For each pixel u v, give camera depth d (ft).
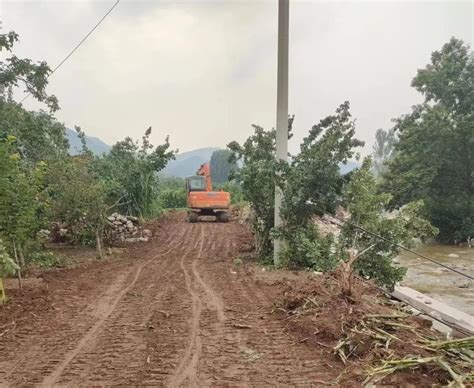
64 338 21.39
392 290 35.60
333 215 38.32
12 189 29.40
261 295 29.73
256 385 16.19
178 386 16.16
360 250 33.73
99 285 33.76
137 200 79.97
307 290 25.55
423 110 100.17
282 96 40.34
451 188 97.71
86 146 78.74
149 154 82.07
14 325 23.17
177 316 24.95
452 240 92.79
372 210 35.96
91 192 46.83
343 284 23.89
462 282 48.06
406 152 99.81
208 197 87.76
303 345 20.17
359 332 19.36
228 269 40.91
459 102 99.19
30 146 51.37
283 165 38.93
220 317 24.66
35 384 16.43
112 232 60.80
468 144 92.32
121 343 20.62
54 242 57.67
